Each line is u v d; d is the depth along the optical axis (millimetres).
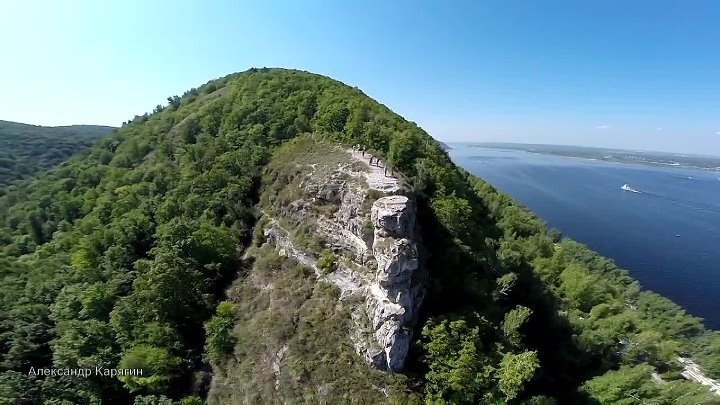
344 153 84250
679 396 64062
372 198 66125
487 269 73000
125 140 145375
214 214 87625
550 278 95062
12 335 67625
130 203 98562
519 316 62938
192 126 124875
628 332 82312
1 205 130125
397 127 100750
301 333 59344
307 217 74438
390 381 52969
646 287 138625
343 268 64875
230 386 59875
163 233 79688
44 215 115875
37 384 58906
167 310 67688
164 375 60062
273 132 104250
